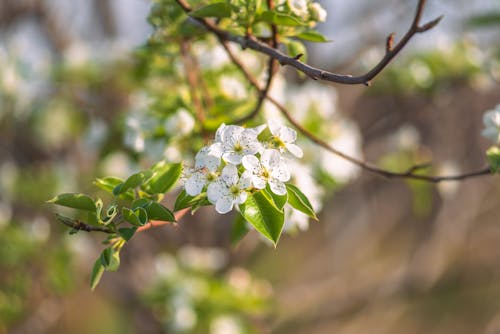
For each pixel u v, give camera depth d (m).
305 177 0.93
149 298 1.38
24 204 1.55
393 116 1.70
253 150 0.71
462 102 1.76
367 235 1.95
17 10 1.66
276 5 0.82
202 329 1.33
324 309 1.81
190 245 1.60
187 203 0.72
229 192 0.71
